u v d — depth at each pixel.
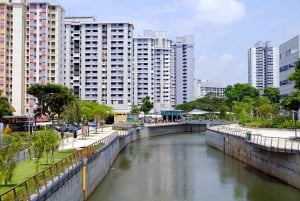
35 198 26.27
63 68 179.62
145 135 146.62
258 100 159.88
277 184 55.28
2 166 31.52
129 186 56.44
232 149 87.12
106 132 108.88
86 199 46.53
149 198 49.41
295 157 51.06
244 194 50.91
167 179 61.66
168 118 193.25
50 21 173.00
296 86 63.72
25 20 169.88
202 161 81.56
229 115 175.75
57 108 111.44
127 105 198.88
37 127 94.56
